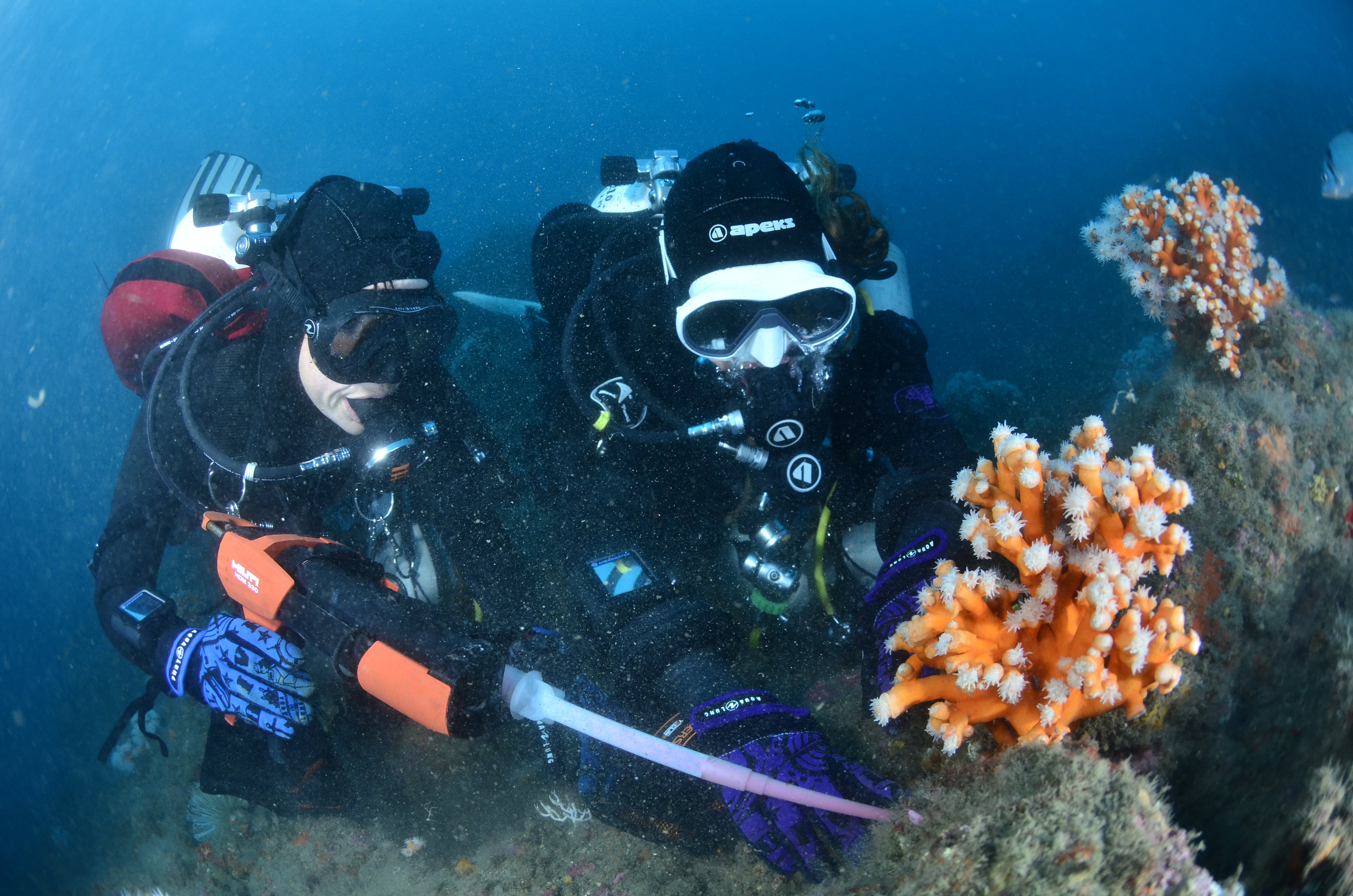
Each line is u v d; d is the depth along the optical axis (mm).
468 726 1557
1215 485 1593
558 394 2629
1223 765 1218
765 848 1521
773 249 1964
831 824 1497
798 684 2451
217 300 2707
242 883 2508
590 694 1985
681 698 1845
